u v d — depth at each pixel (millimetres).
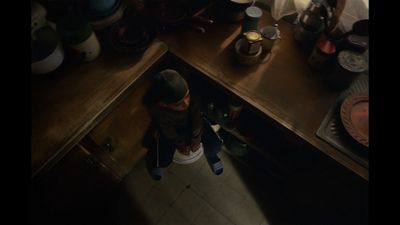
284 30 1521
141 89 1506
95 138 1418
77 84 1289
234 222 2066
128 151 1857
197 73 1419
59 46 1268
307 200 1868
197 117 1557
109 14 1406
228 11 1489
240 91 1312
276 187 2172
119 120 1516
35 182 1195
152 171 2043
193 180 2209
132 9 1551
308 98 1282
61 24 1243
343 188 1363
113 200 2119
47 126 1181
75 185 1525
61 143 1146
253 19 1355
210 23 1543
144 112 1669
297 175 1720
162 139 1824
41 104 1230
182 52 1431
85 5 1390
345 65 1155
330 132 1190
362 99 1214
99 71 1334
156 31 1459
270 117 1244
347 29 1318
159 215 2086
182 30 1514
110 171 1835
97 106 1238
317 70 1361
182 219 2074
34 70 1249
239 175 2223
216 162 2109
